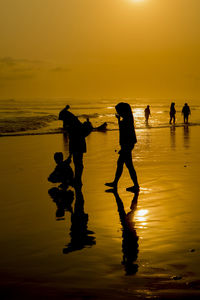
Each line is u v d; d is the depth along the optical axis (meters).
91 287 4.16
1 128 28.14
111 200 8.20
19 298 3.93
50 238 5.83
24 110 62.78
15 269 4.68
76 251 5.26
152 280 4.32
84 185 9.81
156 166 12.47
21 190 9.26
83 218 6.88
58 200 8.25
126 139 9.36
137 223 6.52
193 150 16.58
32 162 13.61
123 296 3.95
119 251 5.23
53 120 39.03
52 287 4.18
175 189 9.14
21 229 6.28
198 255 5.03
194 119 43.44
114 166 12.69
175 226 6.30
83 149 9.98
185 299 3.86
